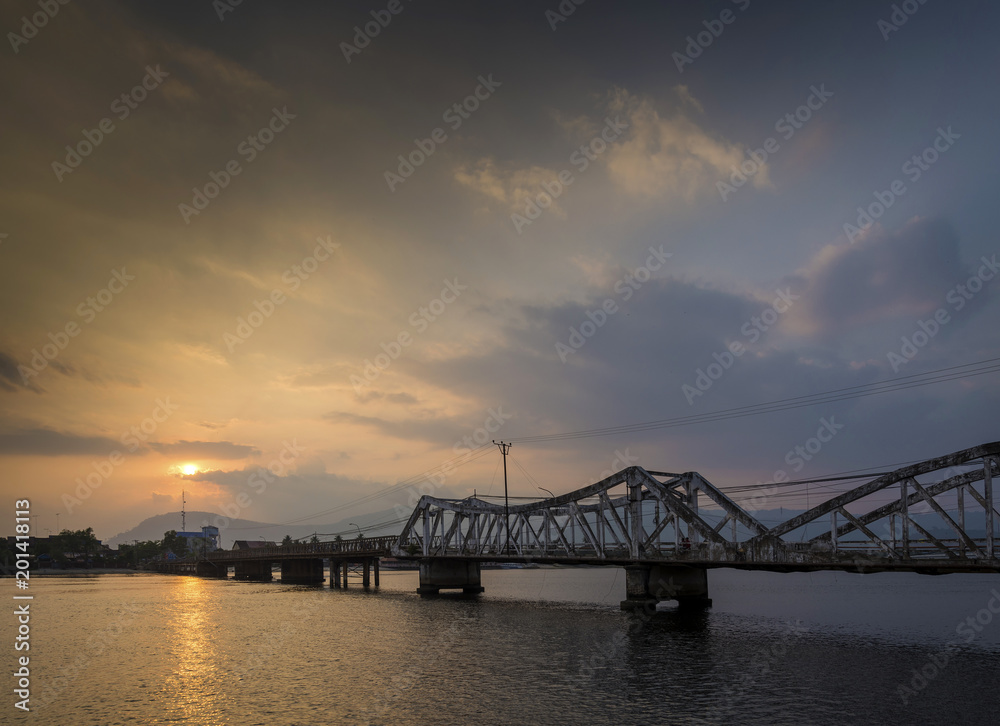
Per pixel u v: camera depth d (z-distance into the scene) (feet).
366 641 162.30
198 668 134.31
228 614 230.27
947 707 97.35
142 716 101.35
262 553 479.82
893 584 363.76
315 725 94.68
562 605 240.12
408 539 315.58
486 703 102.89
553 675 119.85
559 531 225.97
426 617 207.31
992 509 122.72
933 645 142.20
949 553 128.26
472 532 276.21
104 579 555.28
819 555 149.28
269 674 127.03
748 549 163.43
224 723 96.84
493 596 291.99
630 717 94.48
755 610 207.72
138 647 161.68
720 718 93.56
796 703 100.01
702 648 141.69
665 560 185.88
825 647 140.87
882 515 140.46
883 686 108.78
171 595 327.47
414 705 102.73
